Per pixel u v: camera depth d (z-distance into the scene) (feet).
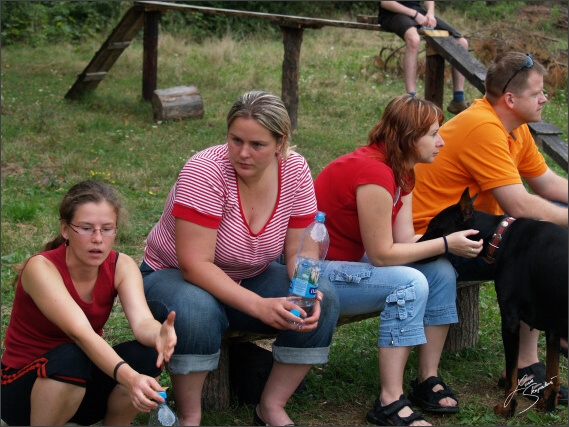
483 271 13.51
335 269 12.30
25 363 10.19
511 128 14.10
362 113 36.27
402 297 11.85
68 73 42.63
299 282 11.04
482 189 13.82
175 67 43.21
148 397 9.39
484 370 14.30
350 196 12.26
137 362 10.16
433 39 25.75
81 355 9.79
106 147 28.81
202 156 11.12
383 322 12.00
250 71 43.09
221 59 45.42
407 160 12.29
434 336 12.64
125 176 25.46
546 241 12.07
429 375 12.79
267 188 11.21
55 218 21.50
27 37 50.21
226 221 11.11
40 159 26.91
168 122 33.01
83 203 9.95
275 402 11.62
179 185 11.02
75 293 10.27
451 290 12.60
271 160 10.77
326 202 12.57
